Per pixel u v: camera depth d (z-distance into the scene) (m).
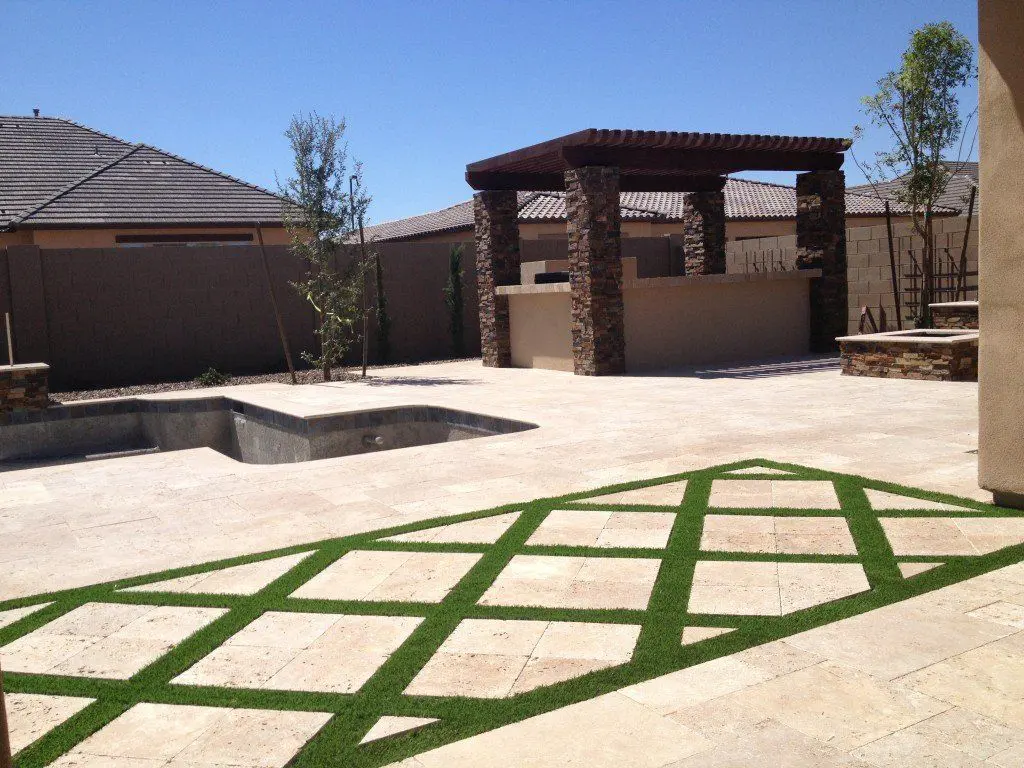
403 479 5.74
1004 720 2.43
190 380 14.16
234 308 14.67
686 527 4.37
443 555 4.09
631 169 12.84
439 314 16.64
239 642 3.17
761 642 2.99
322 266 13.21
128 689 2.81
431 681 2.80
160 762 2.37
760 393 9.21
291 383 12.67
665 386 10.20
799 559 3.82
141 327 13.98
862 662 2.81
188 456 7.34
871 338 10.23
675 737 2.40
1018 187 4.18
